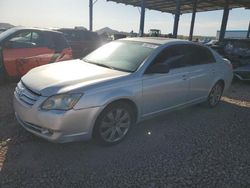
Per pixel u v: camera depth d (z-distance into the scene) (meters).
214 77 5.77
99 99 3.56
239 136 4.64
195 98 5.41
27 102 3.57
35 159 3.46
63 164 3.39
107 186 3.03
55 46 7.25
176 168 3.48
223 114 5.80
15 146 3.73
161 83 4.41
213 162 3.70
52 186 2.96
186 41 5.22
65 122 3.36
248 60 9.26
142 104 4.19
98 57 4.93
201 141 4.34
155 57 4.43
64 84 3.56
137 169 3.40
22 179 3.04
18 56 6.58
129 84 3.94
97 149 3.82
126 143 4.09
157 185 3.11
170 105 4.79
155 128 4.74
